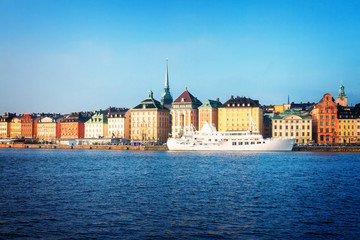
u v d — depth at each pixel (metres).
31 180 95.69
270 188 81.81
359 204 65.75
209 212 60.41
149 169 119.88
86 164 140.25
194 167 124.56
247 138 196.62
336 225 53.56
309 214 59.16
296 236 49.19
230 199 70.00
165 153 197.00
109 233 50.41
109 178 98.81
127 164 138.38
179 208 63.06
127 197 72.12
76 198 71.31
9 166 133.88
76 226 53.31
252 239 48.16
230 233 50.28
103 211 61.16
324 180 93.62
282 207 63.66
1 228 52.38
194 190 79.44
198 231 51.12
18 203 67.06
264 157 163.88
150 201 68.44
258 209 62.28
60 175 106.12
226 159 154.88
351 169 117.00
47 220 56.16
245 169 117.38
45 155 195.12
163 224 54.09
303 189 80.44
